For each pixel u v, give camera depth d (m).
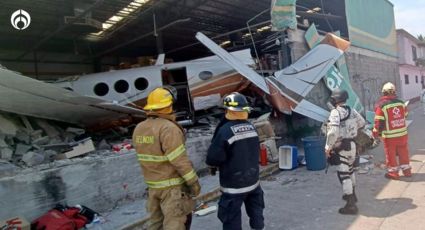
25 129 6.54
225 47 16.53
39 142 6.37
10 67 14.88
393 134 6.44
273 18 10.73
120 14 12.16
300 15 13.06
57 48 15.98
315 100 10.85
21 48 14.85
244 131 3.67
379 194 5.67
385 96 6.58
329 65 10.26
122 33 14.76
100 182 5.56
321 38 12.23
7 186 4.58
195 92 9.66
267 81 8.94
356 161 5.02
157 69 9.76
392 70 20.78
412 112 20.58
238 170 3.63
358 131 5.18
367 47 16.67
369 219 4.66
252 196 3.85
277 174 7.65
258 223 3.82
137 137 3.54
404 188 5.89
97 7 11.11
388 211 4.89
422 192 5.60
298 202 5.61
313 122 11.07
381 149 9.43
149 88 9.62
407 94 27.64
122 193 5.86
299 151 10.05
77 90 9.66
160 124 3.42
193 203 3.59
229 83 9.95
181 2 12.11
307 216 4.96
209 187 6.45
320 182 6.69
